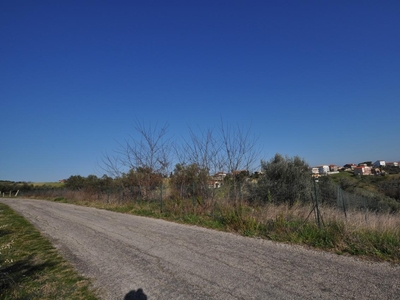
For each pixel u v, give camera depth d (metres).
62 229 11.13
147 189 18.31
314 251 6.58
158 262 6.33
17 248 8.29
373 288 4.50
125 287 5.11
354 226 7.35
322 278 4.96
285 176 14.97
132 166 19.02
